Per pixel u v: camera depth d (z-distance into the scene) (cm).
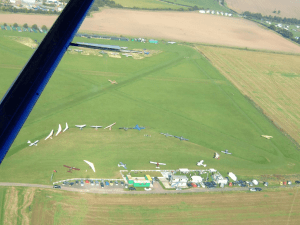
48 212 10456
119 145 15162
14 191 11112
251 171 14812
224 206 11975
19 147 13812
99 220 10431
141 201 11581
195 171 14012
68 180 12169
